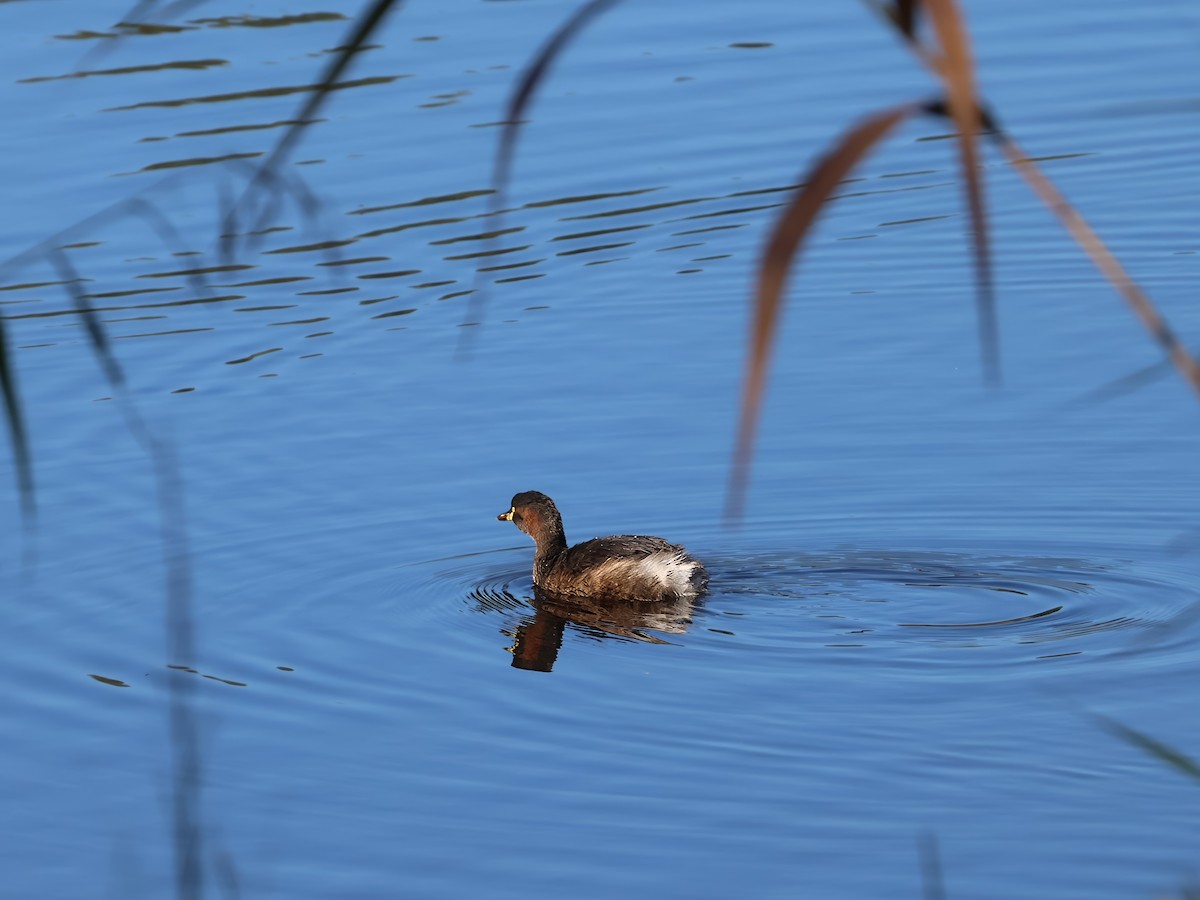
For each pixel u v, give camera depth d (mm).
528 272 23938
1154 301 22594
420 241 24688
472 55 29969
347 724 13672
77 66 28906
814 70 29781
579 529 17656
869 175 27938
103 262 24156
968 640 14680
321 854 11625
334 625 15594
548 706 13859
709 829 11805
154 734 13586
